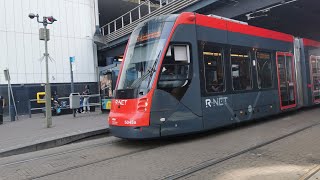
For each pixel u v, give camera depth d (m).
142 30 10.06
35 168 7.52
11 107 19.42
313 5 18.05
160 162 7.38
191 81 9.78
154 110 9.04
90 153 8.70
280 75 13.84
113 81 18.69
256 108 12.17
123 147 9.25
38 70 25.89
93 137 11.75
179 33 9.66
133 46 10.12
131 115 9.09
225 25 11.19
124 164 7.36
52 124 14.55
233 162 7.08
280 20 21.59
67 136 10.93
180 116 9.47
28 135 11.80
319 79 17.22
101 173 6.74
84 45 29.06
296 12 19.48
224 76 10.88
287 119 13.33
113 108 9.84
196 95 9.86
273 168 6.48
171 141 9.79
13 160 8.62
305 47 16.02
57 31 27.33
